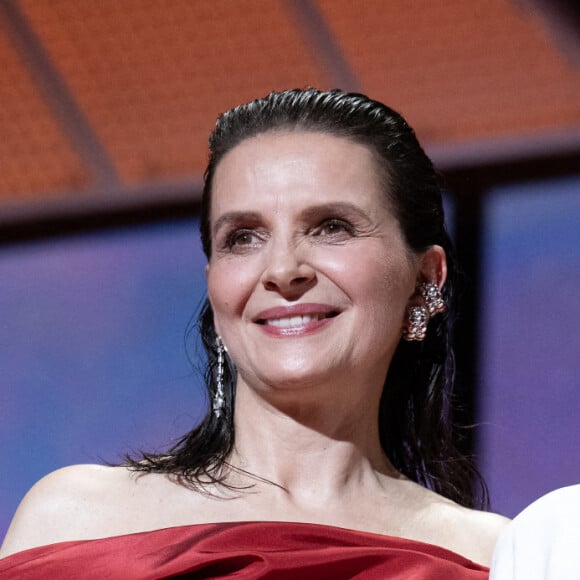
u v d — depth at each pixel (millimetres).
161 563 7484
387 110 8750
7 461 14688
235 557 7500
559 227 14500
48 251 15328
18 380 14898
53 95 15992
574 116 14859
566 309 14258
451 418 9453
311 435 8352
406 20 15516
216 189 8523
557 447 13984
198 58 15891
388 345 8406
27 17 16141
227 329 8312
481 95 15156
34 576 7473
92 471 8359
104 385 14773
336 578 7605
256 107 8617
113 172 15711
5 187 15719
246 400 8445
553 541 7004
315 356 8070
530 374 14109
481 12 15375
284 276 8039
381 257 8297
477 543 8422
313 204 8211
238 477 8328
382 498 8492
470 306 14258
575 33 15109
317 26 15648
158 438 14492
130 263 15258
